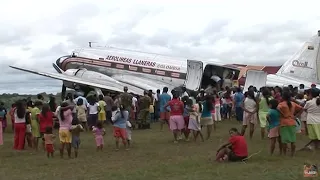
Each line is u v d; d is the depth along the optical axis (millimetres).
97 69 26062
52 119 12305
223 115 20234
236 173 8109
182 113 13102
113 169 9008
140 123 17656
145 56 25031
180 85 23406
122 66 25281
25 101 13125
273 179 7488
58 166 9641
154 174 8273
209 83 23906
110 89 22672
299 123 13703
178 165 9156
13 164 10094
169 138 14289
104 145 12992
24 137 12602
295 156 10047
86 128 16844
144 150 11680
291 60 25062
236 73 23312
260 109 13234
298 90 18547
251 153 10492
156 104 19781
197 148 11781
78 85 23859
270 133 10211
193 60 21984
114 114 12016
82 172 8805
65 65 27172
